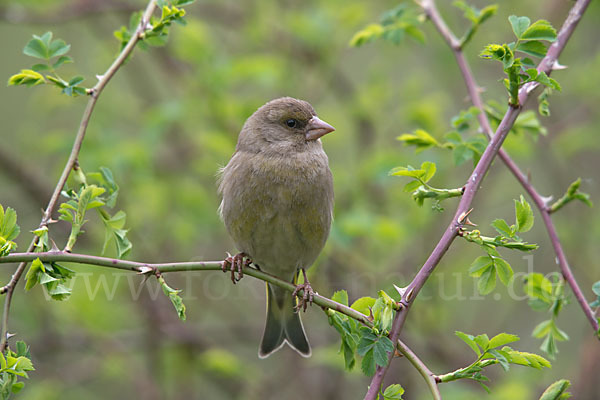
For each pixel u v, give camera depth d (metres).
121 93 14.35
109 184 6.51
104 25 14.86
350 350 5.82
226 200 8.37
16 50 15.62
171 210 12.93
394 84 15.05
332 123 13.62
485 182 13.72
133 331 12.80
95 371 12.78
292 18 13.31
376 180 11.88
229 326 13.15
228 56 13.34
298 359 13.34
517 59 5.25
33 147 13.10
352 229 11.14
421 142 7.31
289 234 8.20
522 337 13.31
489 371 12.39
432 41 13.68
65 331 12.60
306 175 8.23
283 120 8.50
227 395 13.36
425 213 12.41
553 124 13.88
